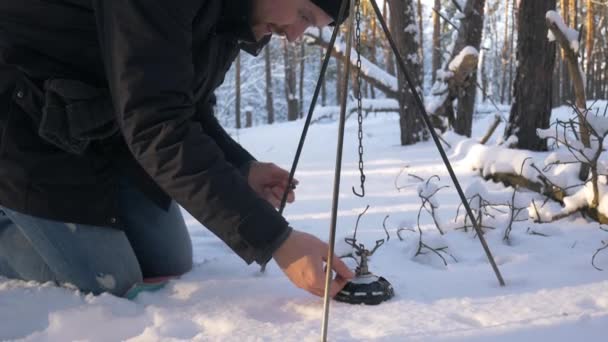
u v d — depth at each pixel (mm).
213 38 1628
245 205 1439
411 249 2195
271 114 24031
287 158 6410
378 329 1406
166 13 1384
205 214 1450
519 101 4469
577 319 1391
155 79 1382
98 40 1595
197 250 2402
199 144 1430
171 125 1395
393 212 3076
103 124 1612
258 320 1543
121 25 1377
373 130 9070
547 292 1640
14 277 1896
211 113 2088
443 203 3283
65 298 1725
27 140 1652
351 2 1438
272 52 28641
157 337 1429
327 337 1363
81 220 1705
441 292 1729
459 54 6344
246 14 1600
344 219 2943
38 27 1573
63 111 1584
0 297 1723
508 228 2350
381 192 3740
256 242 1457
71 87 1569
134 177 1816
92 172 1715
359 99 1739
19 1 1559
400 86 6820
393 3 6754
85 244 1732
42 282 1832
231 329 1477
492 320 1469
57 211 1678
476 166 4191
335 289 1634
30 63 1594
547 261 2045
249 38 1649
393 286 1772
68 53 1602
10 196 1674
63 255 1730
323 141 8164
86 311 1592
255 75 29016
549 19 2959
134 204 1932
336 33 1682
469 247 2301
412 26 6746
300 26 1648
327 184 4184
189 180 1418
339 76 22266
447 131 6273
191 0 1423
